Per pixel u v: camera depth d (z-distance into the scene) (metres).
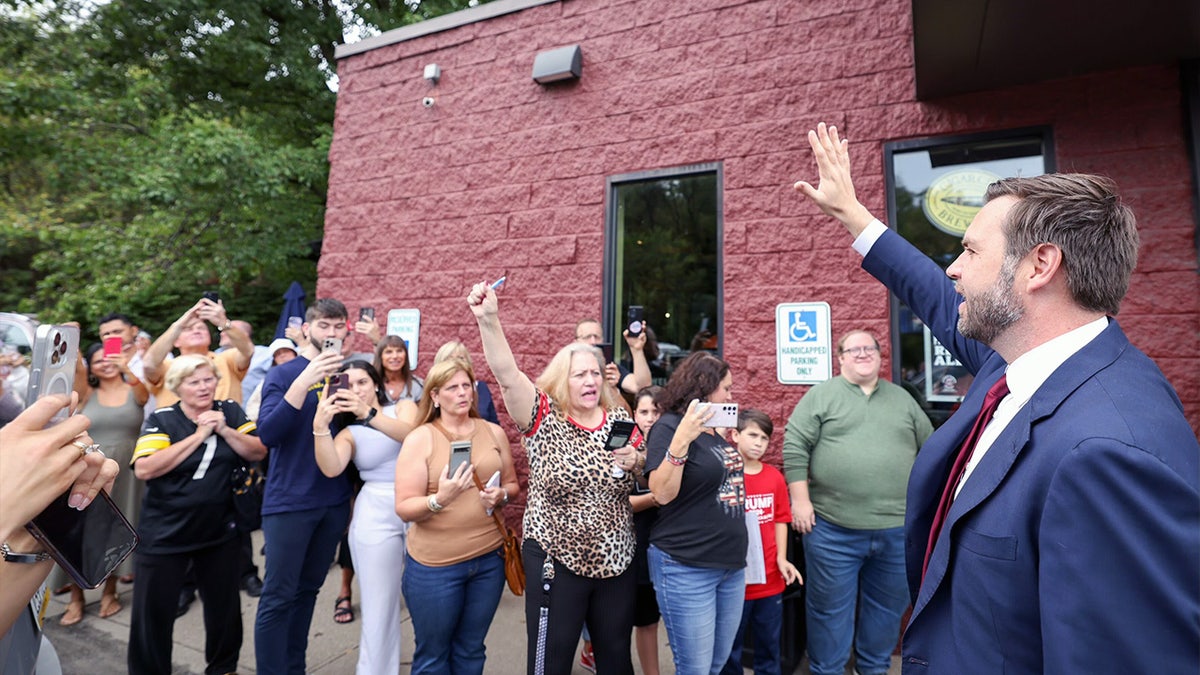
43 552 0.86
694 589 2.32
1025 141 3.20
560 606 2.24
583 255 4.12
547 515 2.29
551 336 4.16
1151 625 0.78
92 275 8.43
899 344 3.31
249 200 7.57
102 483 0.94
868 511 2.73
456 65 4.71
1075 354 1.04
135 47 9.39
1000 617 0.97
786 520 2.88
